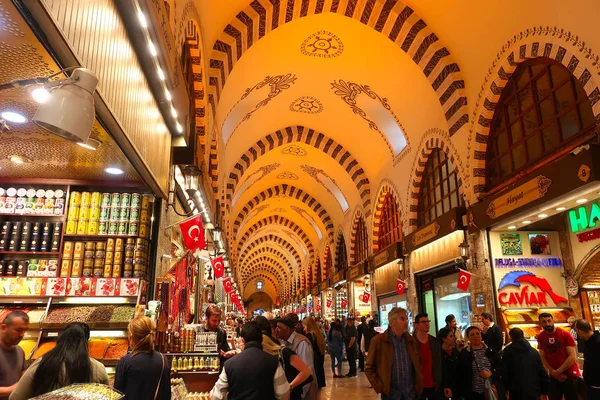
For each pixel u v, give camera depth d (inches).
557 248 325.7
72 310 152.3
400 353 149.0
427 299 442.9
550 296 314.5
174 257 227.6
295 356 135.4
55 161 144.8
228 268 639.8
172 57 133.4
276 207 1012.5
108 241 164.4
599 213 280.7
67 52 73.9
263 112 525.7
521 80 299.6
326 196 797.9
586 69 228.7
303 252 1224.2
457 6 321.7
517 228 320.2
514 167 305.0
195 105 280.5
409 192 466.9
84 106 73.1
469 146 343.9
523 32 278.4
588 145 219.5
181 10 179.8
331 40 410.6
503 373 170.1
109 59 93.4
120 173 158.4
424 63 366.0
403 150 483.5
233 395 107.7
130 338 109.2
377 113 491.2
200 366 171.9
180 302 209.0
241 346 191.3
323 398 301.9
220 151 431.5
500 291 312.3
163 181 165.2
